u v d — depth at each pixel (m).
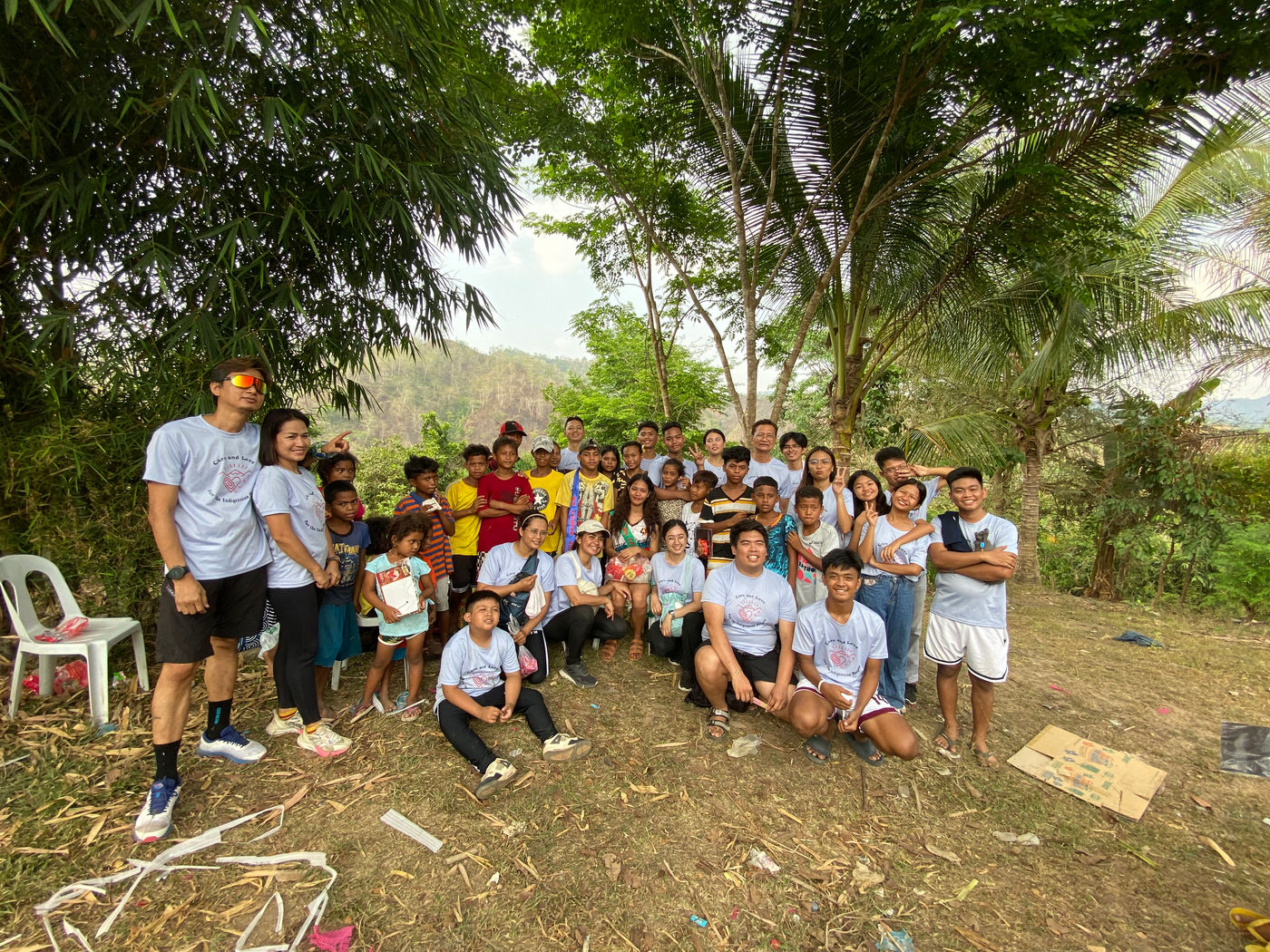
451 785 2.64
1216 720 3.64
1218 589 6.84
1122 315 6.32
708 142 6.05
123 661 3.56
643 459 5.31
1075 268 5.14
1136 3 3.46
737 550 3.23
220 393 2.45
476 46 5.62
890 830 2.52
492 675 3.04
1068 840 2.50
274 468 2.62
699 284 8.45
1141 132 4.52
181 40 2.81
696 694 3.46
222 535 2.45
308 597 2.78
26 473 3.21
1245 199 6.30
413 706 3.23
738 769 2.88
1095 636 5.47
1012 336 6.57
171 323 3.45
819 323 7.34
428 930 1.92
